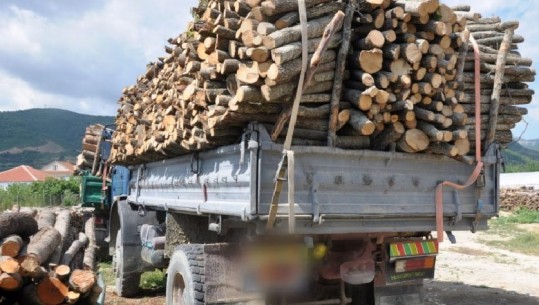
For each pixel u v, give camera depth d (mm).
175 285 4785
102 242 10305
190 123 4535
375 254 4754
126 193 8250
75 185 31875
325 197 3842
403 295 4957
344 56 3852
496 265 10055
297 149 3711
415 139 4102
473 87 4562
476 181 4547
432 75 4109
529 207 24375
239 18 3969
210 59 4109
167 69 5508
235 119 3768
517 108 4785
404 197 4199
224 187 4180
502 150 4867
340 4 3854
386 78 3908
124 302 6902
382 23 3928
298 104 3551
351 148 4082
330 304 4969
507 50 4609
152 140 5508
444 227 4445
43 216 5906
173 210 5672
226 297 4328
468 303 6895
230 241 4730
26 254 3537
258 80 3559
